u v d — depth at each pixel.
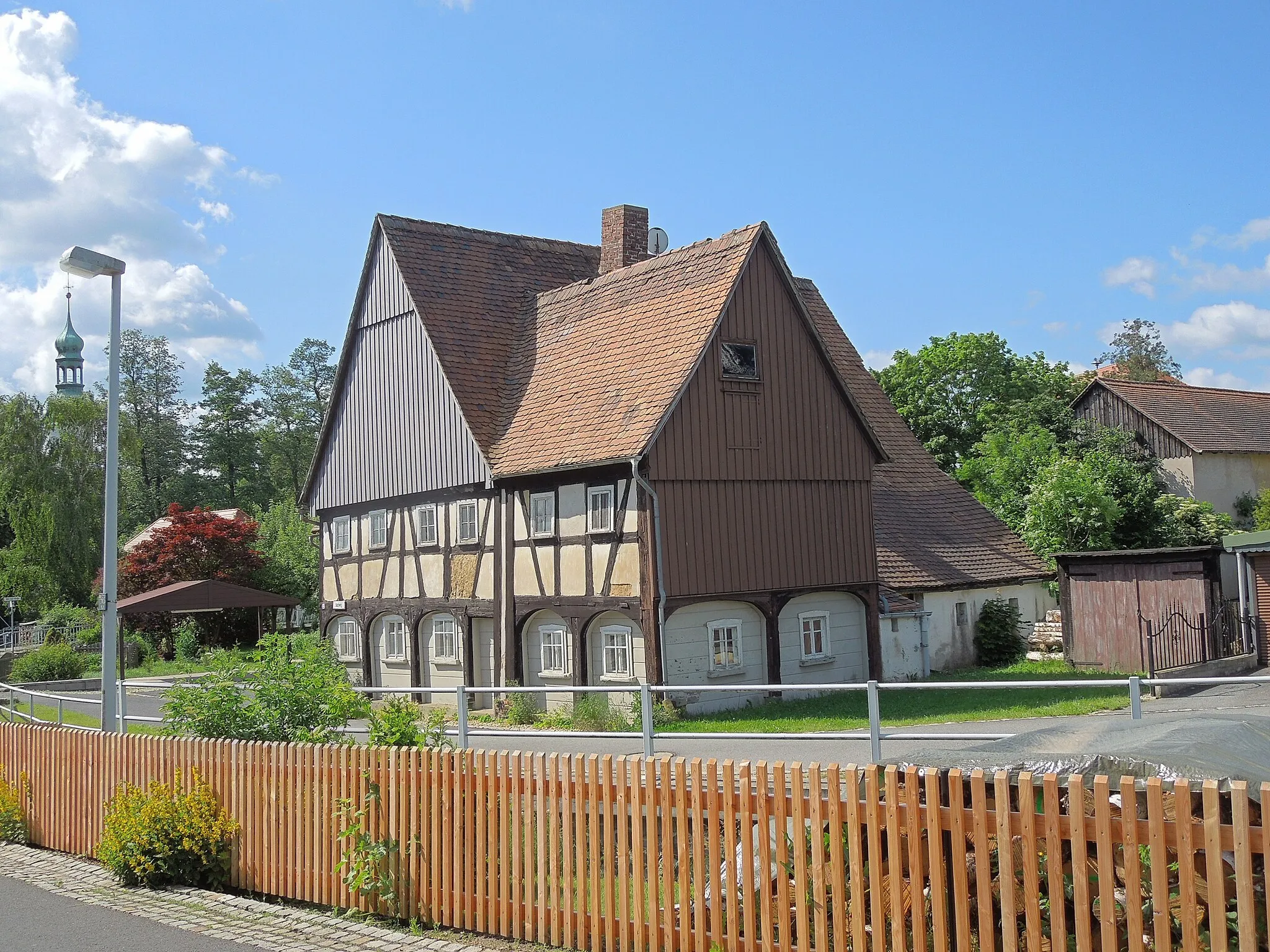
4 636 53.59
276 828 10.41
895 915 6.42
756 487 22.64
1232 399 50.38
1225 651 23.28
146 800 11.34
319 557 30.52
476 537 25.00
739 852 7.36
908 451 32.09
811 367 23.78
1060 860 5.87
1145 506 35.00
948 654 27.44
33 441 61.19
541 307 27.31
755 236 22.95
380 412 27.86
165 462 84.56
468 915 8.83
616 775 7.89
